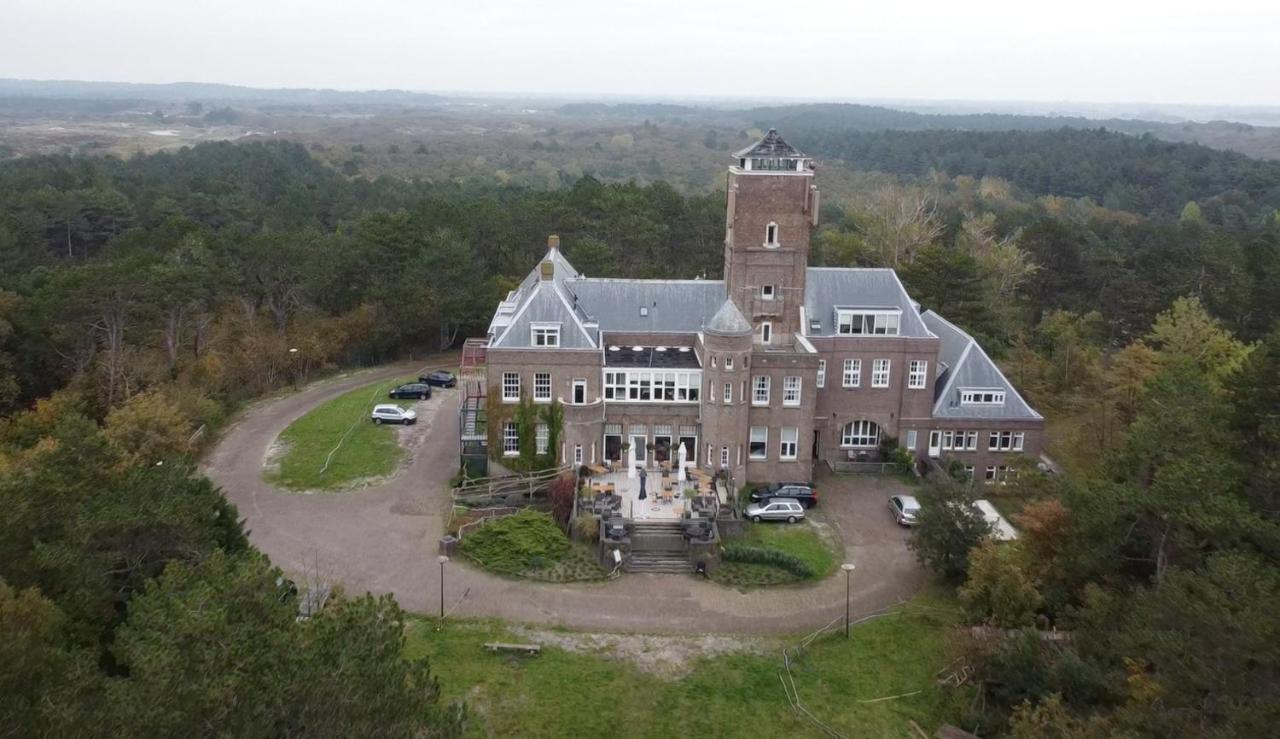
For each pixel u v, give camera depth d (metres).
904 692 44.38
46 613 32.94
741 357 64.50
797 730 41.50
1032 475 61.66
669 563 55.84
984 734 40.84
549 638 47.72
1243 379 52.22
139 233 109.75
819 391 71.44
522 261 113.56
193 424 76.06
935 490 54.59
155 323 89.19
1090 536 46.81
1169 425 48.31
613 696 43.16
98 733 23.48
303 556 55.78
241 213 147.75
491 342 66.44
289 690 24.14
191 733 23.23
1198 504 41.94
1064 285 121.00
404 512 62.62
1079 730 34.78
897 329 71.38
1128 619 40.84
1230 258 104.00
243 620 28.19
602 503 60.09
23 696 27.41
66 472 44.00
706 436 66.12
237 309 102.94
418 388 88.31
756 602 52.41
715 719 41.97
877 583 54.81
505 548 55.44
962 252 112.69
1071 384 89.25
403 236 105.25
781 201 69.38
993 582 47.59
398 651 28.25
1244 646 30.98
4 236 112.44
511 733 40.22
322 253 104.75
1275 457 47.47
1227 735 28.91
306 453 73.38
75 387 79.31
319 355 96.94
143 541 41.22
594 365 65.94
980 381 72.25
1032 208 192.88
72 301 79.62
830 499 66.69
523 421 65.94
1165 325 83.31
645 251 121.81
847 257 128.25
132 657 28.92
